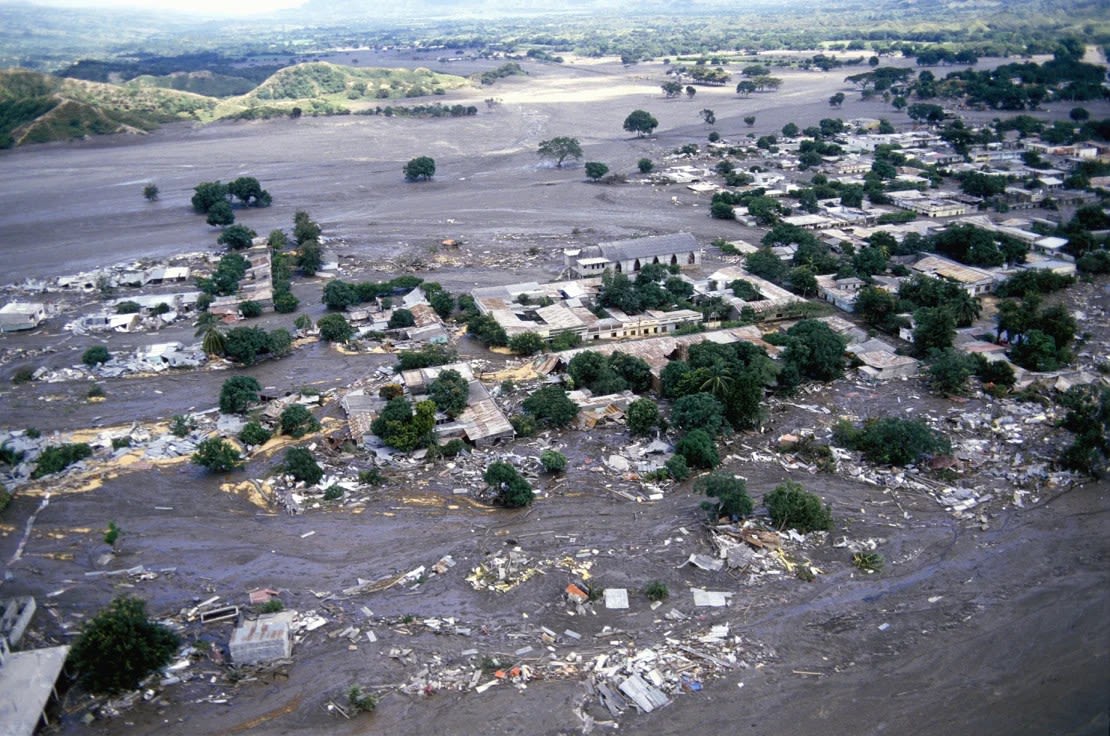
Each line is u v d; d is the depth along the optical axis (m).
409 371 108.06
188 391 108.06
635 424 91.31
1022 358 106.62
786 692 56.50
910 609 64.50
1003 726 53.19
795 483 77.62
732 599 65.94
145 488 84.50
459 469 86.50
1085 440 83.25
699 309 126.44
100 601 67.69
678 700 55.91
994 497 79.38
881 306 121.19
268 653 60.12
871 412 97.56
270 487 83.88
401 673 58.94
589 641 61.59
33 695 54.62
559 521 77.44
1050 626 62.12
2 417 100.81
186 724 54.78
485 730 53.66
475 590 67.94
